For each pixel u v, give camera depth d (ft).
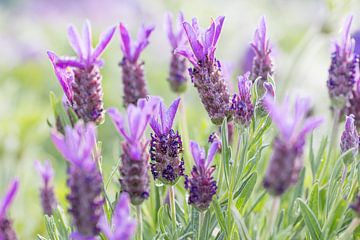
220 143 1.89
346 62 1.93
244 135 1.84
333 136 1.97
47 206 2.10
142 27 2.00
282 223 1.93
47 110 3.32
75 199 1.60
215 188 1.77
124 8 6.25
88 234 1.61
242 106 1.82
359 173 1.85
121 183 1.72
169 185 1.81
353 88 1.94
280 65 3.07
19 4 7.20
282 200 2.06
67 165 1.90
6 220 1.63
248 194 1.86
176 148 1.80
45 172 2.10
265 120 1.88
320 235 1.82
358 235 1.88
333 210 1.82
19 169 2.79
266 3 4.97
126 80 2.01
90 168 1.60
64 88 1.84
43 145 3.33
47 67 4.39
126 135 1.69
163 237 1.85
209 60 1.85
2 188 2.70
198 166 1.76
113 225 1.77
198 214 1.88
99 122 1.83
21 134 2.80
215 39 1.84
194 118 2.87
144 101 1.68
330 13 2.60
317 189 1.88
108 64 3.95
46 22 5.98
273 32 4.50
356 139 1.85
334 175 1.89
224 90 1.85
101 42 1.81
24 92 3.81
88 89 1.81
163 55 4.32
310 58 2.98
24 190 2.71
